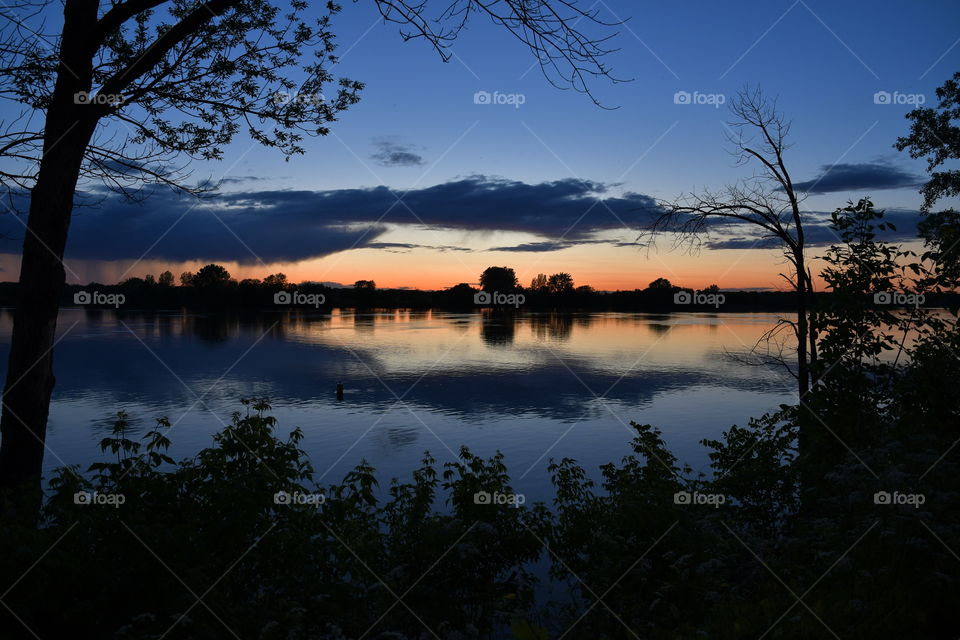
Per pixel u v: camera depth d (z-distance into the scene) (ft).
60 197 25.04
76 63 25.07
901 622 15.26
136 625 14.82
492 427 136.67
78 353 299.99
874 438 24.23
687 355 303.27
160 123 30.76
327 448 115.44
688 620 19.75
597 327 539.29
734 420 143.02
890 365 25.00
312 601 18.25
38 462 24.89
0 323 511.81
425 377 225.15
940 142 76.28
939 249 24.39
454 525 25.17
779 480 30.86
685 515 23.44
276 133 30.89
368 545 22.33
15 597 14.65
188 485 19.61
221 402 167.32
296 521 20.02
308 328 500.33
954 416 22.63
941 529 17.37
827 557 19.04
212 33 29.22
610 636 21.79
